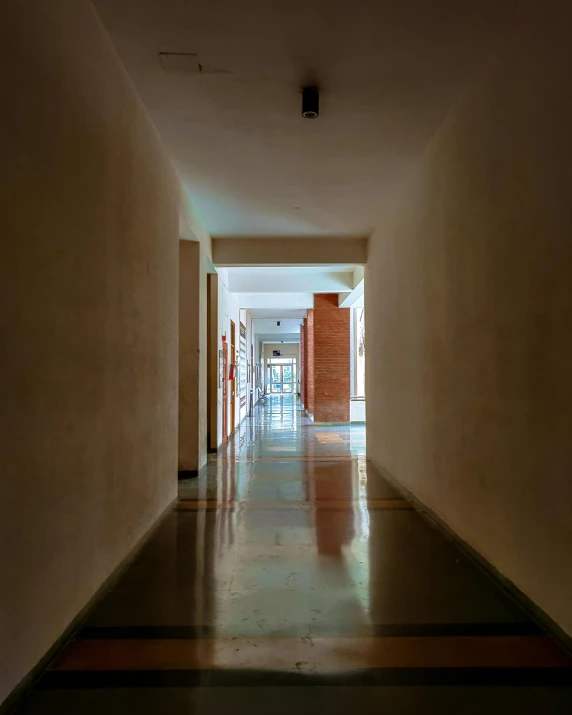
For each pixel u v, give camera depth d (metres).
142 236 3.36
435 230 3.88
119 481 2.85
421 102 3.38
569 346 2.04
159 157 3.87
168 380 4.18
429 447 4.07
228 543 3.39
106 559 2.63
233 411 10.32
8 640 1.65
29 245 1.79
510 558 2.58
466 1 2.45
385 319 5.84
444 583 2.73
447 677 1.87
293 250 6.89
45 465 1.91
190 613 2.38
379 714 1.67
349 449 7.97
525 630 2.21
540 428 2.27
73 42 2.22
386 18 2.58
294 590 2.64
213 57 2.90
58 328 2.03
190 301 5.79
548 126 2.20
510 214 2.56
